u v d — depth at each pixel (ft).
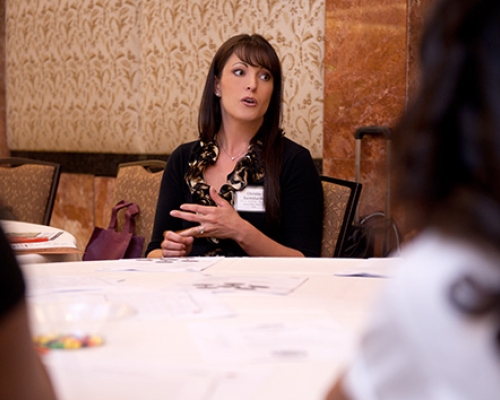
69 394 2.62
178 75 15.56
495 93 1.56
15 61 20.40
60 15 18.67
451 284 1.59
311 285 4.90
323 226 8.73
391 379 1.68
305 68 13.05
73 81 18.45
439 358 1.59
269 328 3.52
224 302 4.23
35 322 3.56
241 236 8.01
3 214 2.22
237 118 8.45
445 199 1.66
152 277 5.33
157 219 8.90
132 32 16.79
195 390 2.64
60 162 19.31
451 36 1.64
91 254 9.79
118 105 17.21
